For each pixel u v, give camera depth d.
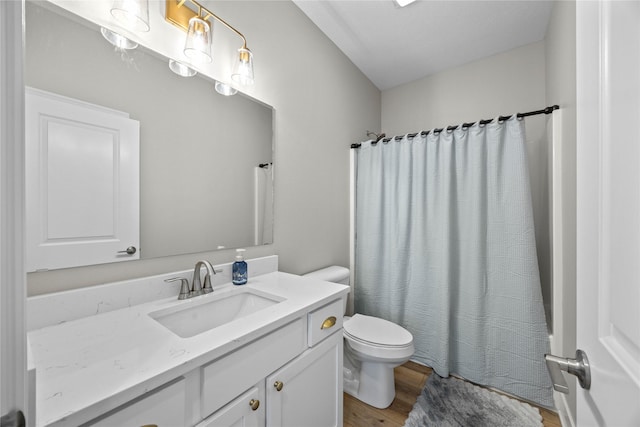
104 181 0.89
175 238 1.09
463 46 2.12
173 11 1.08
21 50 0.27
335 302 1.14
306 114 1.78
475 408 1.51
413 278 1.99
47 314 0.77
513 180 1.64
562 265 1.50
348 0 1.66
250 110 1.40
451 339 1.85
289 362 0.92
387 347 1.44
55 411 0.44
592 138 0.46
